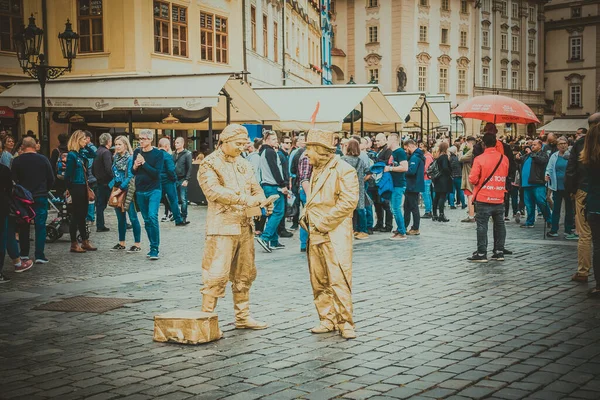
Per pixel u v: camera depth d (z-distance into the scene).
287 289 9.00
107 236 15.23
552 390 5.04
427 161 22.44
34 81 22.09
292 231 16.20
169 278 10.05
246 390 5.11
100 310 7.87
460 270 10.38
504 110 14.68
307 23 50.78
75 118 24.66
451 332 6.73
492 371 5.49
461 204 24.22
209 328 6.49
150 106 19.97
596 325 6.98
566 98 89.81
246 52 32.94
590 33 87.19
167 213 18.94
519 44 84.19
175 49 28.70
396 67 70.81
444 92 74.25
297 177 16.00
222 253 6.80
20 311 7.90
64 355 6.11
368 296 8.50
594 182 8.33
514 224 17.69
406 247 13.09
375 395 4.96
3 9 26.08
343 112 24.36
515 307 7.83
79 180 12.81
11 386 5.26
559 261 11.19
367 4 72.06
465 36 76.38
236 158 7.00
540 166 16.20
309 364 5.75
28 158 11.45
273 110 23.70
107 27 26.75
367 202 14.87
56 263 11.59
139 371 5.62
